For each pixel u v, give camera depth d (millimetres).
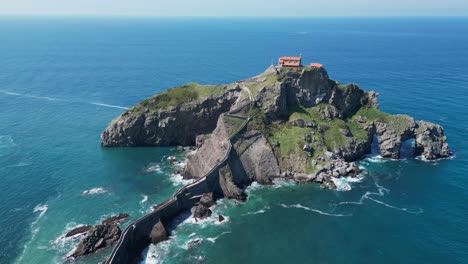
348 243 92312
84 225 97938
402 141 141125
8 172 125812
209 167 123750
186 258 86875
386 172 128000
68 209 105312
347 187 117688
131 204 108625
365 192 115562
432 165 133250
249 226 99000
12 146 147500
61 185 118688
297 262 85688
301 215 103875
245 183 120750
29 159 136375
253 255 87938
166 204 100125
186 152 147000
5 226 96875
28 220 99750
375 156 140750
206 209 104375
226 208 107438
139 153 145125
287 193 115312
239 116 133125
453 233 96000
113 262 81062
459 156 140125
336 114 144750
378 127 143250
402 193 115062
